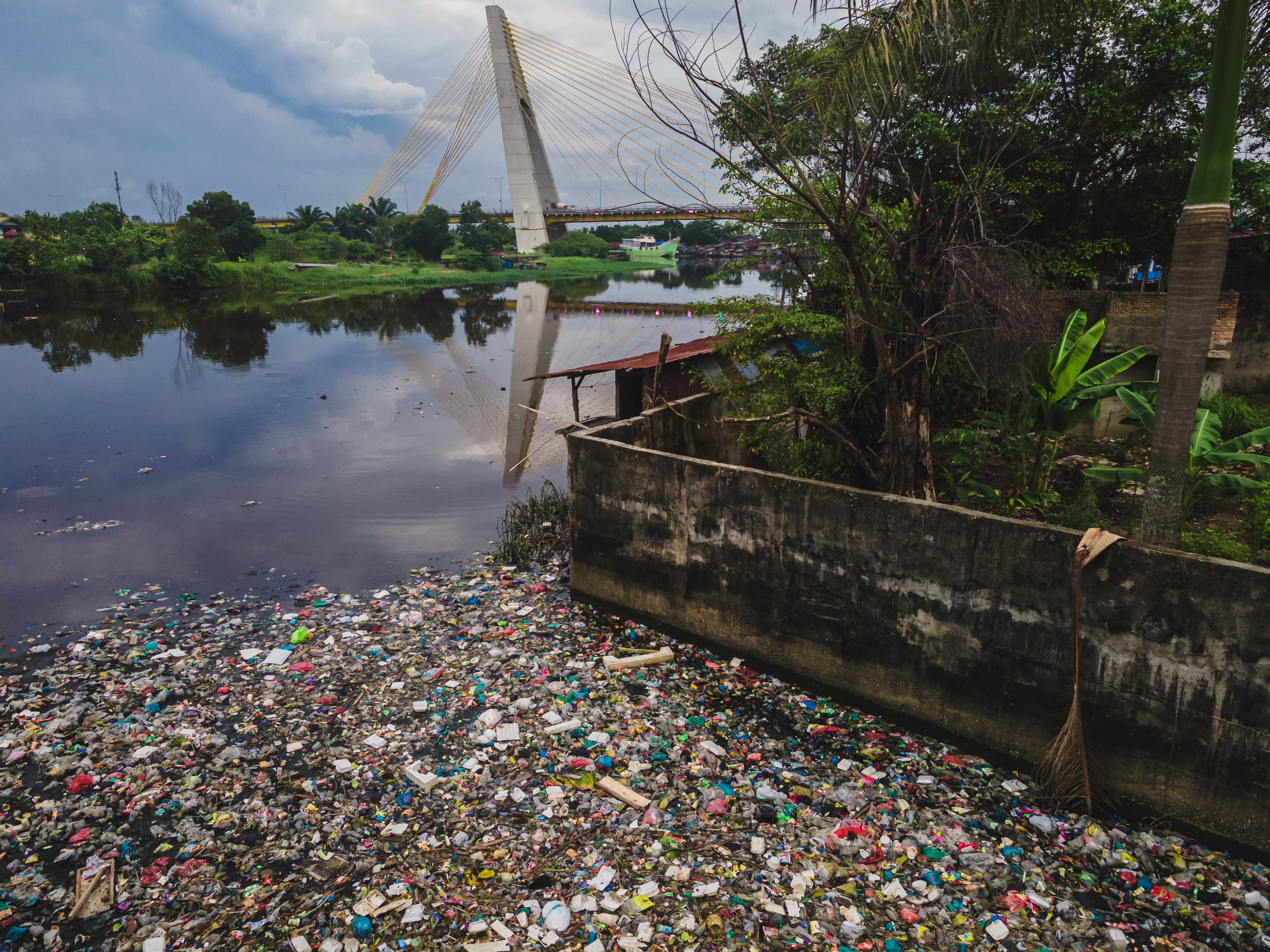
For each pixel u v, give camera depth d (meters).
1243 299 11.98
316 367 25.08
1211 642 4.57
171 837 4.88
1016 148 12.41
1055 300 10.98
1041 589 5.22
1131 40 12.62
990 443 9.17
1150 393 8.27
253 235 72.56
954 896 4.36
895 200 12.29
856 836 4.80
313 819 5.02
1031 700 5.40
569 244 94.75
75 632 7.87
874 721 6.18
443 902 4.30
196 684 6.75
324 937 4.08
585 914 4.20
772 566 6.67
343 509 11.80
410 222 89.31
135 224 73.25
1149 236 14.31
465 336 32.69
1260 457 6.69
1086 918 4.23
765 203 8.62
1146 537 5.12
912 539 5.77
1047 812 5.09
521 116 84.56
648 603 7.78
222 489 12.78
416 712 6.26
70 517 11.39
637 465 7.46
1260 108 5.93
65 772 5.52
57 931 4.16
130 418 17.72
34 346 29.22
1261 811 4.57
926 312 6.81
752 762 5.62
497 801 5.17
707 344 13.14
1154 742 4.89
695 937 4.06
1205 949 4.02
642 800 5.13
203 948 4.03
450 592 8.75
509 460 14.63
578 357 26.81
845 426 7.85
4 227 62.22
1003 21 5.70
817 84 5.98
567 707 6.29
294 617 8.10
